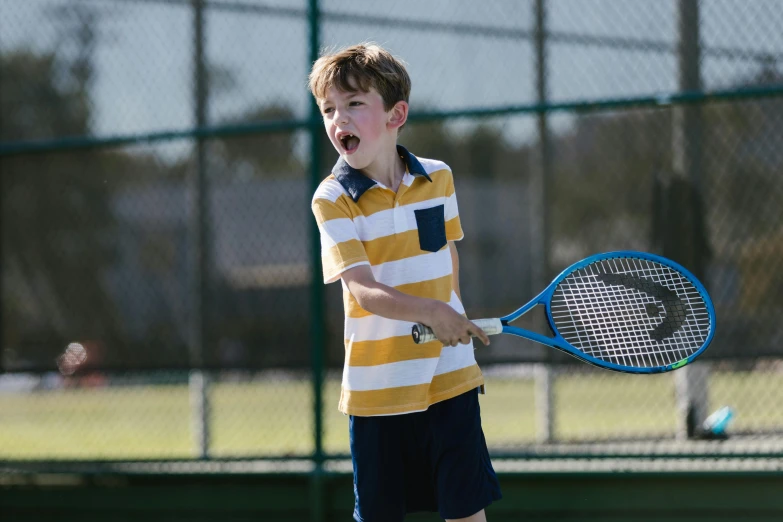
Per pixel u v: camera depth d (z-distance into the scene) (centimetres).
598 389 1691
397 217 667
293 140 1170
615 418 1493
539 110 1060
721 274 1106
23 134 1258
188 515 1103
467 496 673
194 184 1200
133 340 1209
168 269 1204
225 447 1509
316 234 1107
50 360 1220
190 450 1543
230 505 1093
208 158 1196
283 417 1786
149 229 1214
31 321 1231
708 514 1004
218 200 1195
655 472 1004
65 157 1238
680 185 1134
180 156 1205
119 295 1217
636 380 1566
